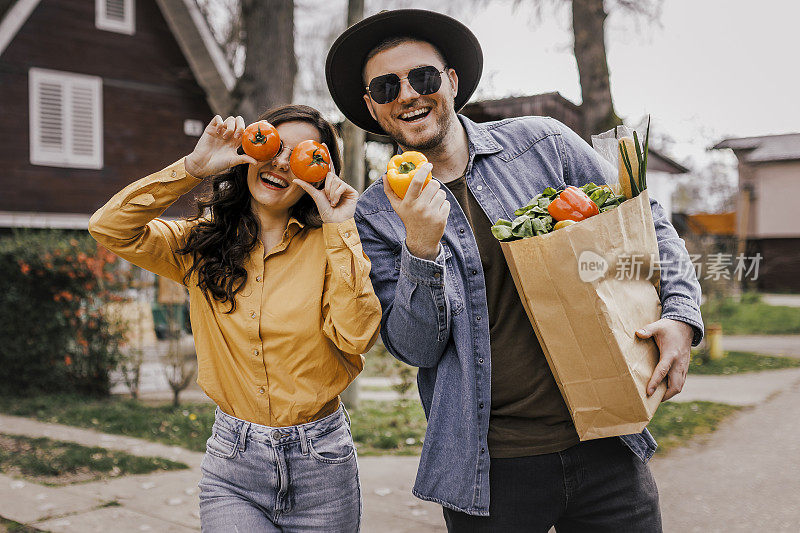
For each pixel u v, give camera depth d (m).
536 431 1.91
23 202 15.05
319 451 2.08
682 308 1.80
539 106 13.42
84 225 15.66
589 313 1.70
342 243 2.01
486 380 1.92
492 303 1.97
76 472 5.20
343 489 2.13
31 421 6.99
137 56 16.58
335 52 2.19
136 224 2.11
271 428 2.05
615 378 1.72
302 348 2.07
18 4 14.80
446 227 1.99
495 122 2.22
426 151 2.09
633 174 1.83
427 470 1.98
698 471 5.06
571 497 1.91
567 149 2.14
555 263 1.70
